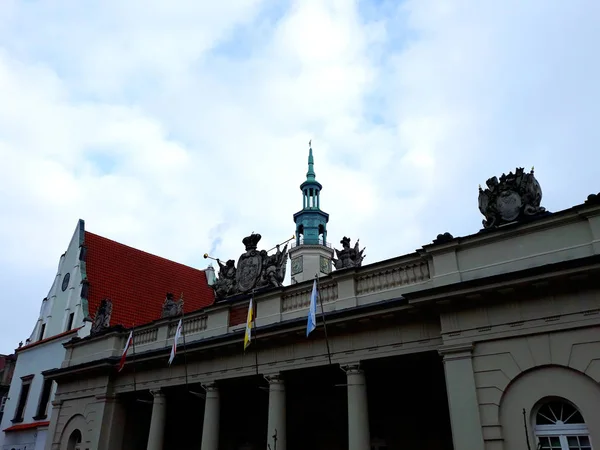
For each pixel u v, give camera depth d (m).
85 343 30.44
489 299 15.34
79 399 28.58
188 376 23.67
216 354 22.75
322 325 18.89
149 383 25.50
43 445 30.86
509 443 13.94
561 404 13.79
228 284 24.92
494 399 14.45
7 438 34.16
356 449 16.78
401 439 20.80
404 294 16.58
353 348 18.34
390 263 18.73
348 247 21.16
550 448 13.57
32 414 33.31
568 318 13.98
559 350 13.88
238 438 26.34
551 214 15.34
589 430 12.92
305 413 24.14
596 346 13.38
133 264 40.22
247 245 25.22
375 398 22.02
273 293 21.89
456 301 15.78
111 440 26.33
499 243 16.19
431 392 20.80
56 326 36.41
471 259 16.59
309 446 23.59
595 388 13.12
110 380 27.41
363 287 19.33
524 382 14.23
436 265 17.23
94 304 34.78
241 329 22.58
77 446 27.12
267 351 20.92
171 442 28.66
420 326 17.16
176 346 22.56
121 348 28.50
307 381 22.50
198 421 28.28
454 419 14.83
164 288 40.78
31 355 36.50
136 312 36.72
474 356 15.19
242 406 26.88
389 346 17.56
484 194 17.56
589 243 14.53
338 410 23.23
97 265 37.53
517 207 16.53
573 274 13.84
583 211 14.75
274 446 18.88
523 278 14.54
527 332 14.48
